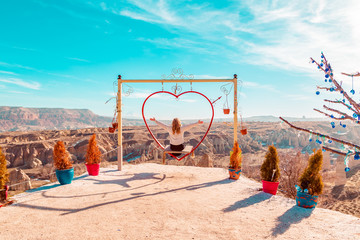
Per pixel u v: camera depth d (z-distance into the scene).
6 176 5.53
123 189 6.66
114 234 3.97
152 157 94.06
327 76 2.17
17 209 5.05
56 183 7.17
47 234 3.95
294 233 4.03
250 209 5.15
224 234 3.99
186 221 4.51
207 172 8.95
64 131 169.50
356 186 38.47
